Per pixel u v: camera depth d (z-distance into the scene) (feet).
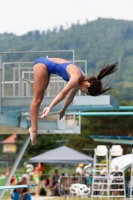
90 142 431.02
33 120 49.49
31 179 301.43
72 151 255.50
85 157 249.96
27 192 155.84
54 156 251.80
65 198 206.69
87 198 215.10
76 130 204.64
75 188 191.01
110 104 146.41
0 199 150.82
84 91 49.08
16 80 159.84
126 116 417.08
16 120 158.61
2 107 146.41
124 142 276.62
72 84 46.32
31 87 157.28
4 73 153.79
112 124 422.00
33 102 49.26
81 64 160.66
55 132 200.44
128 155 231.71
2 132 186.50
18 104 145.69
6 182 161.68
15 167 164.96
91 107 156.35
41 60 49.32
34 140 49.78
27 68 156.35
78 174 240.32
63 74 48.11
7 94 153.89
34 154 409.69
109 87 49.11
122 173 209.15
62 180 238.07
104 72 49.34
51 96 143.64
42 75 48.57
